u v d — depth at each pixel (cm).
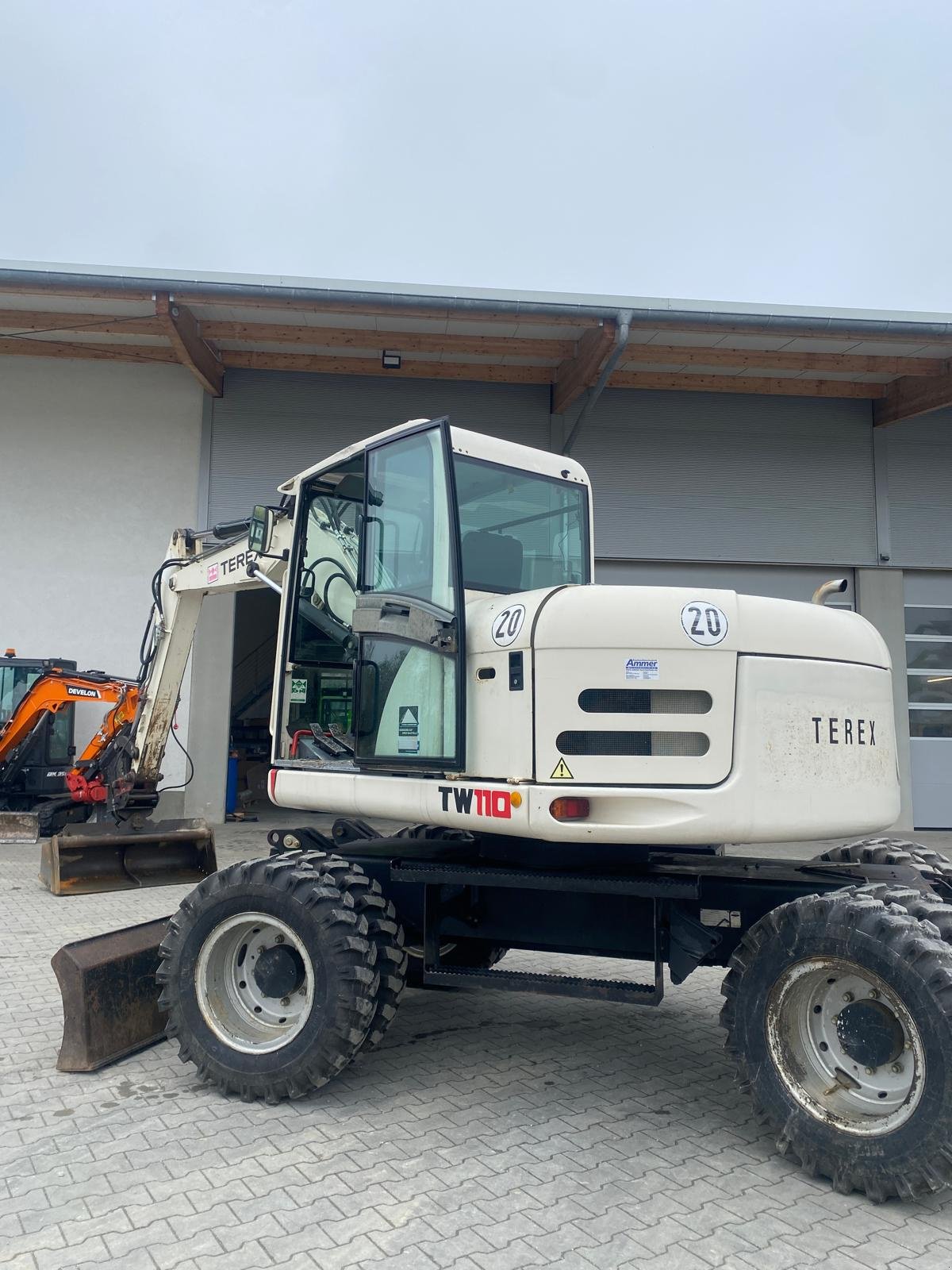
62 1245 280
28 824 1084
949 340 1176
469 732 384
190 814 1293
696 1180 325
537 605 366
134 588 1314
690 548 1335
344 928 385
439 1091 406
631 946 408
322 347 1256
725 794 344
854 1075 323
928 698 1366
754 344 1223
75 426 1323
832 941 319
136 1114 376
